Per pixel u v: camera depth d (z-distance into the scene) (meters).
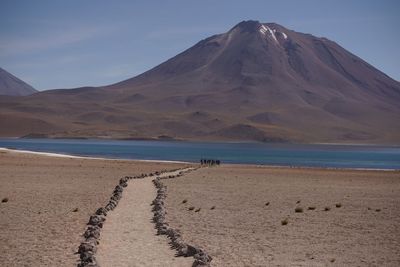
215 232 24.67
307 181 57.59
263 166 89.44
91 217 25.38
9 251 19.72
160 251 19.28
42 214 28.55
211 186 47.75
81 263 17.00
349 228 26.69
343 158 157.62
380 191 47.47
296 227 26.64
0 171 58.25
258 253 20.52
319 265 18.92
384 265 19.19
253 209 32.91
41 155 99.12
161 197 33.88
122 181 45.22
